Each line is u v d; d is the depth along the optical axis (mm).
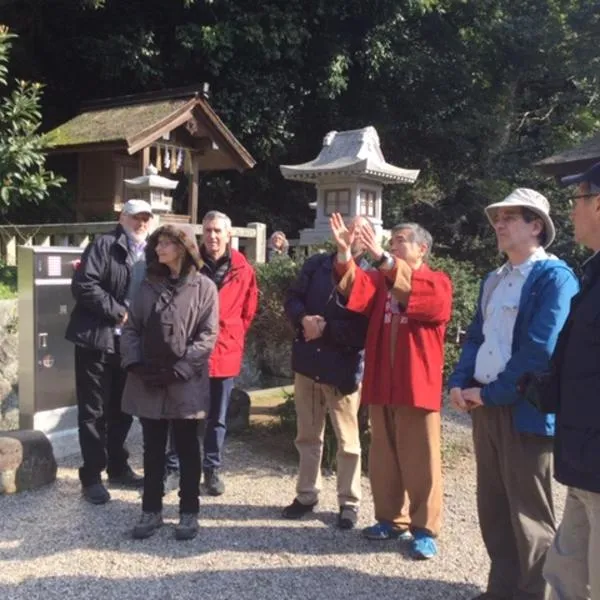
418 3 13672
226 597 2893
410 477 3326
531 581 2713
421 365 3246
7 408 5227
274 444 5109
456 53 16031
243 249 7898
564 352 2295
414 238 3289
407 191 15234
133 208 3953
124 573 3074
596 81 16422
